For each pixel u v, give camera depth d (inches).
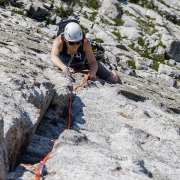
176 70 1068.5
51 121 233.9
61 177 146.9
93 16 1278.3
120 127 251.0
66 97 249.4
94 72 342.3
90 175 147.3
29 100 200.1
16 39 470.6
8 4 1074.7
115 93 323.6
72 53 339.6
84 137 184.1
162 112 328.8
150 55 1167.6
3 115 158.1
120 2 1421.0
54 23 1096.2
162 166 186.9
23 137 170.7
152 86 525.3
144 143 217.3
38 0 1201.4
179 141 241.0
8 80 207.2
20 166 159.9
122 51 1092.5
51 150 188.9
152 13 1402.6
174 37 1253.7
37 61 346.0
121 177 148.7
